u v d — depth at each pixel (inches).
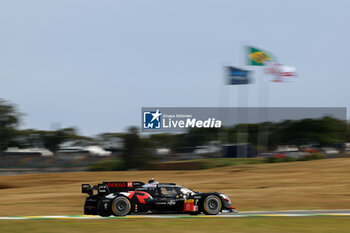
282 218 1817.2
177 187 2011.6
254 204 2753.4
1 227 1663.4
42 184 5816.9
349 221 1727.4
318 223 1673.2
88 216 2140.7
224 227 1577.3
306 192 3277.6
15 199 3631.9
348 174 4370.1
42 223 1739.7
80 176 6200.8
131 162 7701.8
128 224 1657.2
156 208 1941.4
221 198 1973.4
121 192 1964.8
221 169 5693.9
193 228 1555.1
